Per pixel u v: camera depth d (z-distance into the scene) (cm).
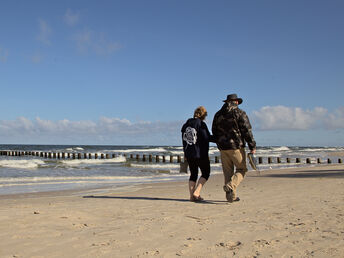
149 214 425
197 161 536
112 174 1566
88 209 464
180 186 970
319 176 1070
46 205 515
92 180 1243
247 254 253
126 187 962
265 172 1447
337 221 360
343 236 296
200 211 446
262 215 410
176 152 5650
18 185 1045
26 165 2088
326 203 489
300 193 615
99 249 269
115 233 322
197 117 550
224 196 612
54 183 1113
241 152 507
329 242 278
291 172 1388
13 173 1550
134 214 426
